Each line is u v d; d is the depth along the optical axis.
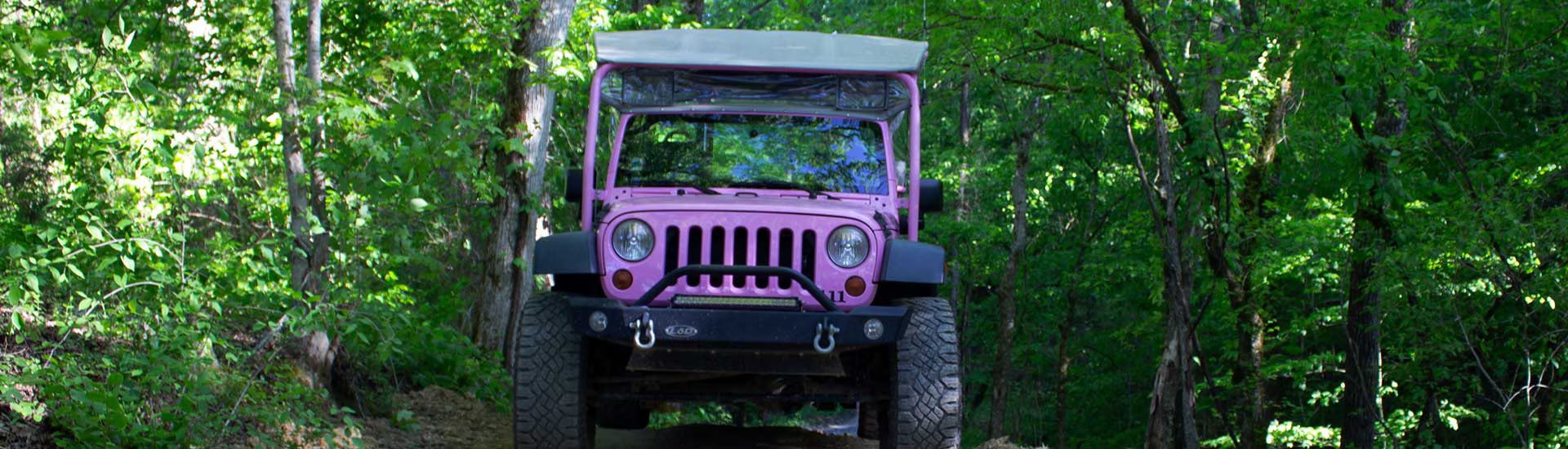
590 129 7.07
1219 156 10.84
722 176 7.14
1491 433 13.51
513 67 11.84
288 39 8.00
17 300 5.82
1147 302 24.42
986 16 12.29
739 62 7.11
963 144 27.48
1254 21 12.88
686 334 5.95
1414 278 9.80
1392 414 12.65
